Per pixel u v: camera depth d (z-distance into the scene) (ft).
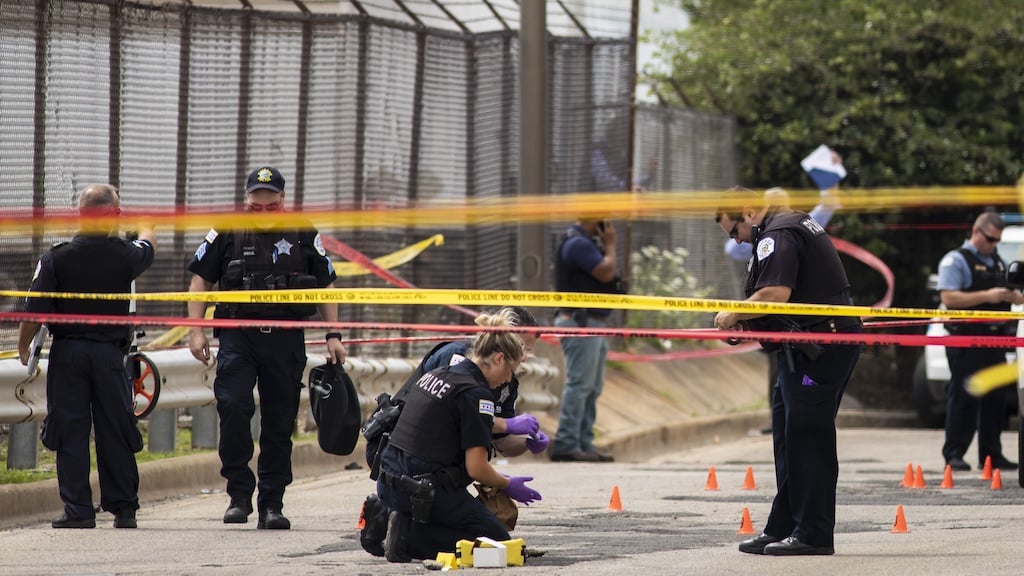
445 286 171.94
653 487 131.64
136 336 108.88
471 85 174.40
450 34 171.12
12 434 118.32
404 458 80.59
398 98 163.84
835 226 273.13
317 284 101.40
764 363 277.64
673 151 245.24
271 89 149.38
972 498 122.01
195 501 119.65
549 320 181.68
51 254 101.19
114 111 132.05
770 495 124.67
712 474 129.80
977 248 151.12
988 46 270.67
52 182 126.21
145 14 135.95
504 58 177.47
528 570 79.56
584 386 163.32
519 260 172.55
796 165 275.59
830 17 274.57
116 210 102.73
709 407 229.45
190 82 140.87
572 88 194.29
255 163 147.74
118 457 101.91
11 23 122.72
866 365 282.77
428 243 164.55
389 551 81.25
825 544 85.51
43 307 99.96
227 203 144.46
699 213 242.99
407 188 165.99
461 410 79.82
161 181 138.10
